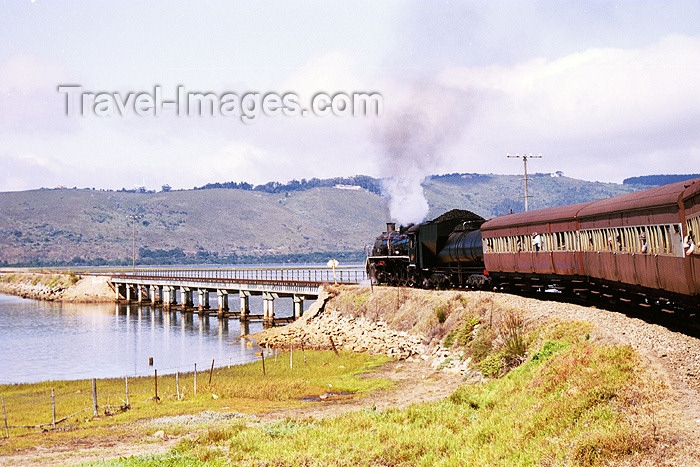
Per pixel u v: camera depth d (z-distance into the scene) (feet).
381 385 135.33
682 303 81.15
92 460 86.38
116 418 118.73
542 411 69.67
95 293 508.53
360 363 166.81
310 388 138.31
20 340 277.85
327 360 177.27
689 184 75.41
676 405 55.21
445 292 181.06
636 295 102.32
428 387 125.18
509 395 87.71
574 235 120.57
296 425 96.78
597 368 72.18
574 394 68.49
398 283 232.73
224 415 113.60
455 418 86.84
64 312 414.82
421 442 77.20
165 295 419.13
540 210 143.74
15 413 128.98
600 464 50.62
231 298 518.37
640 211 91.15
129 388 153.99
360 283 258.16
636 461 48.37
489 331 134.72
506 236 150.82
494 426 74.23
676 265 78.43
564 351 89.66
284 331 242.99
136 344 254.47
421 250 199.52
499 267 155.43
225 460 80.79
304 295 285.84
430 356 154.10
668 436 49.70
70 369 203.72
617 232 101.60
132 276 476.95
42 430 112.37
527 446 62.95
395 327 190.39
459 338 146.20
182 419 112.68
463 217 192.65
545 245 132.36
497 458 63.10
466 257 175.11
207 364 198.29
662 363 67.41
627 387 63.41
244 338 254.88
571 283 128.26
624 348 74.90
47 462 87.66
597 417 60.23
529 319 122.01
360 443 81.05
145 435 102.99
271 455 79.71
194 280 387.55
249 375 164.86
